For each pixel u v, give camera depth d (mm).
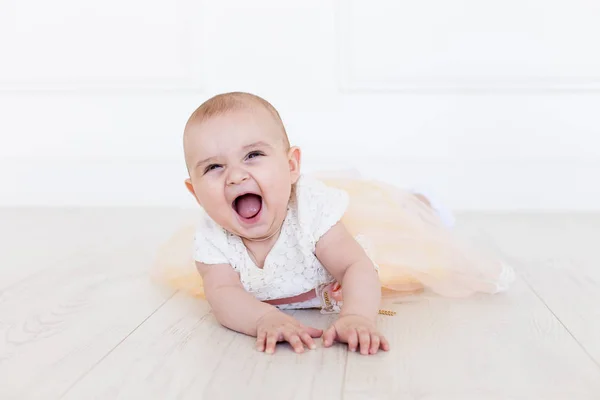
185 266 1574
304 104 2762
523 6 2633
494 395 958
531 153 2707
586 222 2414
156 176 2840
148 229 2322
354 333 1116
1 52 2812
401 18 2680
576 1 2611
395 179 2760
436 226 1593
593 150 2684
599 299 1450
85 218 2557
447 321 1298
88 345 1198
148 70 2789
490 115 2699
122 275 1707
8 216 2617
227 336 1230
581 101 2660
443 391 972
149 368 1082
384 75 2715
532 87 2656
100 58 2795
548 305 1406
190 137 1265
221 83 2785
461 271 1475
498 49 2660
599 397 952
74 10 2773
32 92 2830
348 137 2762
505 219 2486
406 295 1485
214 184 1243
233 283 1310
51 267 1803
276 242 1320
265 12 2730
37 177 2875
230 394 974
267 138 1259
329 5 2701
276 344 1178
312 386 995
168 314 1378
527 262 1795
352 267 1272
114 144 2838
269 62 2752
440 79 2693
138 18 2764
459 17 2660
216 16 2748
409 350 1139
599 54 2627
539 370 1051
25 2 2781
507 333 1228
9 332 1278
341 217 1389
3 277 1703
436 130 2723
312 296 1391
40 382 1034
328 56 2729
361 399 948
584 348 1148
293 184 1373
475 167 2725
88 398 974
